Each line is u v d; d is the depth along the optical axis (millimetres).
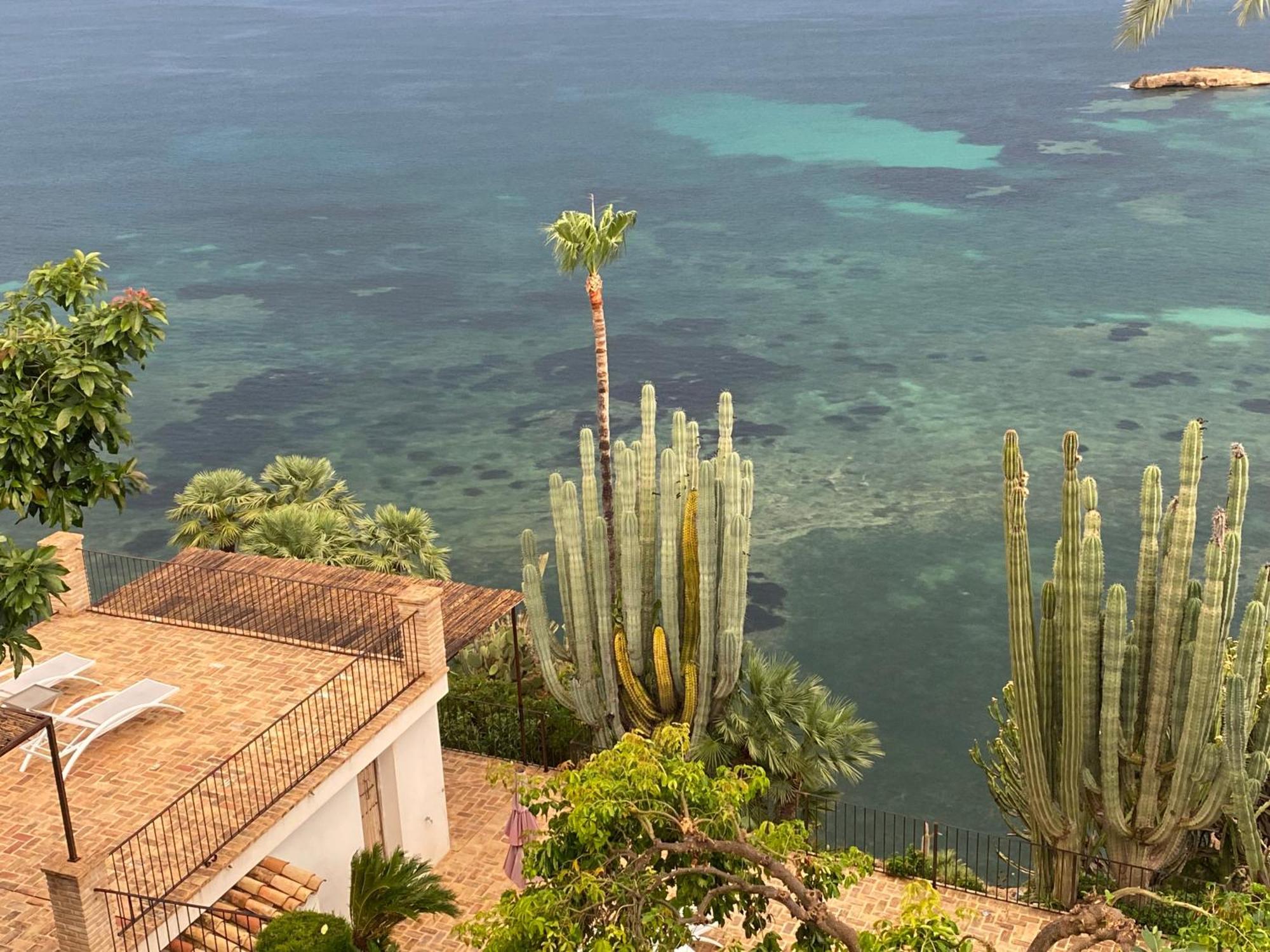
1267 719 22156
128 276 113938
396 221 132500
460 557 63406
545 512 67875
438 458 74875
